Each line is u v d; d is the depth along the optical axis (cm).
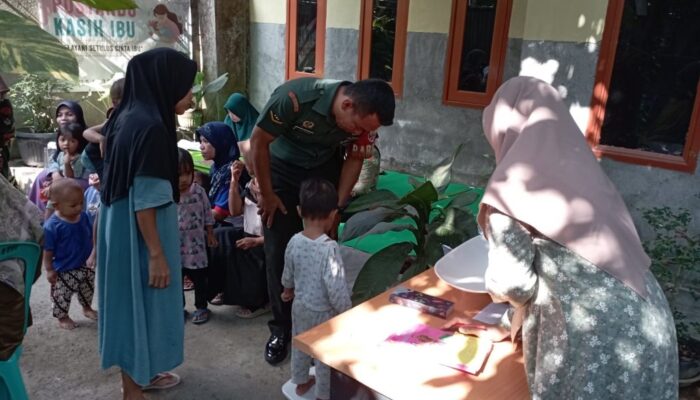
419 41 599
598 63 374
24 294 198
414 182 356
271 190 281
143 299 239
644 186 369
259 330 342
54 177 423
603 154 381
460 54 575
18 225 199
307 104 264
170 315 248
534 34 401
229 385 287
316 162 293
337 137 282
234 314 361
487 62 564
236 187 361
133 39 690
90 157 357
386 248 316
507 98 167
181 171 315
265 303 354
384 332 186
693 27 344
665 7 351
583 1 374
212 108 734
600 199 150
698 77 347
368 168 498
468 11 563
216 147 382
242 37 743
